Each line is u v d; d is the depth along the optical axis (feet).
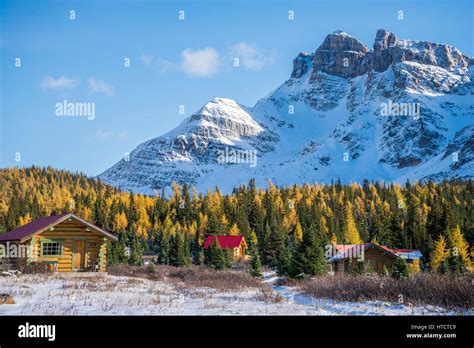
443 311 80.23
